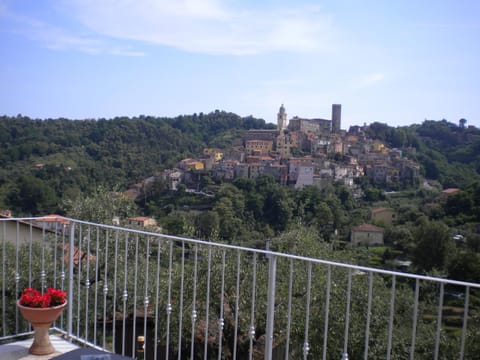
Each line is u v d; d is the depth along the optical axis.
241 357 9.23
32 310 3.52
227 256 9.07
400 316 8.17
